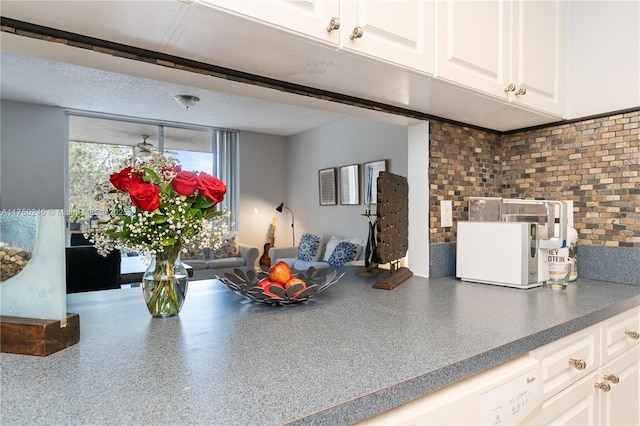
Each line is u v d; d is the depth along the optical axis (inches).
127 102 172.2
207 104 175.5
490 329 37.5
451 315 42.6
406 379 26.4
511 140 77.7
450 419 28.4
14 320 30.6
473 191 74.4
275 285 45.8
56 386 24.7
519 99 59.0
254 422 20.8
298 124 217.5
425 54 45.9
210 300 49.7
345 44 38.8
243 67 44.9
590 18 65.5
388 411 26.5
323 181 217.6
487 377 32.4
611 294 54.0
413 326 38.4
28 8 32.1
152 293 41.1
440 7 47.6
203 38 37.3
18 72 134.7
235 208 237.8
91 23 34.8
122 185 39.0
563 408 40.9
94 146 208.5
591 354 45.3
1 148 168.7
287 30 35.3
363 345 32.9
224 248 209.3
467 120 69.2
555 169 70.8
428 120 66.9
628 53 61.2
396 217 62.7
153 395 23.6
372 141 184.2
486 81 53.6
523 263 57.3
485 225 61.5
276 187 250.8
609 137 63.6
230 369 27.6
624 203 61.9
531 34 60.9
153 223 39.0
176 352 30.9
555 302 48.9
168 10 32.1
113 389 24.3
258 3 33.5
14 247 31.3
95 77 140.0
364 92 53.7
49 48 38.5
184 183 39.0
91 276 84.0
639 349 54.8
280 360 29.4
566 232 60.1
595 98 65.1
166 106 178.9
